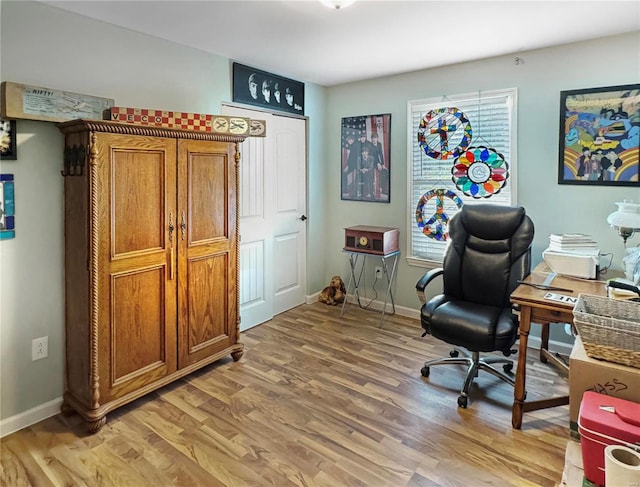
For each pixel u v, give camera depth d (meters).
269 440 2.08
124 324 2.30
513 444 2.05
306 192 4.20
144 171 2.34
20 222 2.16
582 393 1.59
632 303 1.76
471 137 3.41
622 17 2.43
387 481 1.80
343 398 2.49
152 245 2.41
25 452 2.01
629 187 2.77
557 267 2.52
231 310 2.95
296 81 3.89
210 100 3.10
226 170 2.83
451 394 2.54
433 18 2.42
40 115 2.13
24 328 2.21
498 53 3.11
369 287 4.18
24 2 2.12
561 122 2.97
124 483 1.79
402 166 3.82
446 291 2.91
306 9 2.29
